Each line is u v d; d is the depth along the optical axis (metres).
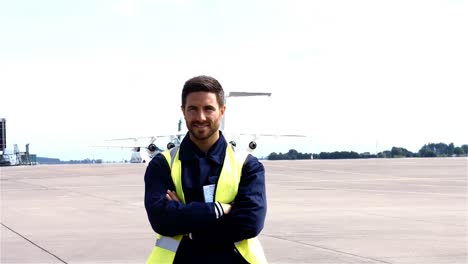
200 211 3.73
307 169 43.94
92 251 10.27
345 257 9.46
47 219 14.92
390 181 29.48
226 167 3.94
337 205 17.59
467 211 15.83
